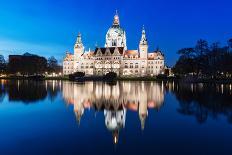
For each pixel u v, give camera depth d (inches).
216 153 1243.2
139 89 5083.7
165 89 5002.5
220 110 2383.1
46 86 5925.2
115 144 1387.8
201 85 5964.6
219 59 7588.6
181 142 1411.2
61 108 2632.9
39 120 2009.1
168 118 2059.5
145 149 1306.6
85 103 3031.5
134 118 2086.6
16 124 1866.4
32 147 1347.2
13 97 3553.2
